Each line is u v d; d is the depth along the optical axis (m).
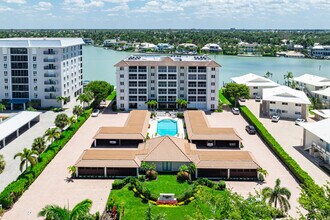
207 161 79.75
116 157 81.44
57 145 93.81
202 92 137.75
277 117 125.00
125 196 70.00
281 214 55.66
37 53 136.62
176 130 114.06
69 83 150.12
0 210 61.69
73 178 78.12
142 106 138.75
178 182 77.19
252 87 164.75
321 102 144.50
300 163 86.94
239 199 47.72
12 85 138.75
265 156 91.75
